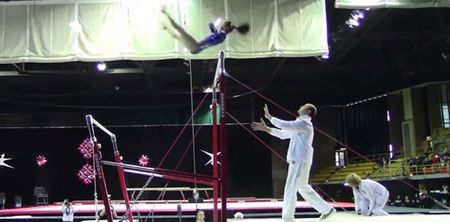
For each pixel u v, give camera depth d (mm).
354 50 22844
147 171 4438
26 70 20938
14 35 14422
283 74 24594
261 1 14281
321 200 6633
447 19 18766
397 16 19078
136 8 14266
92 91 25031
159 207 16094
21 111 26094
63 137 27094
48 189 26906
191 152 27344
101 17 14312
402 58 22484
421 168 25297
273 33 14156
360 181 8500
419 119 27766
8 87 24297
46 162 26953
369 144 31391
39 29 14414
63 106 26344
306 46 14164
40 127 26234
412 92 28047
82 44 14234
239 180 28094
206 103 26016
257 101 26922
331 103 29703
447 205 22031
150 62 20531
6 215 17281
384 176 27203
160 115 26547
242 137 27828
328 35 18953
